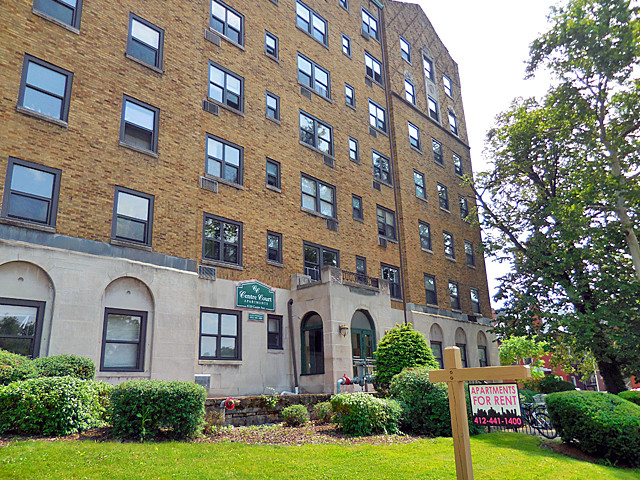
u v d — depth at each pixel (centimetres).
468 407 1205
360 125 2600
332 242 2197
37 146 1278
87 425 941
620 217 2053
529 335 2272
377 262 2441
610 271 2075
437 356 2623
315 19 2494
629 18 1802
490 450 987
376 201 2558
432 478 746
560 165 2422
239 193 1823
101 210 1371
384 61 2948
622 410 1050
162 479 674
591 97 2128
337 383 1686
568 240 2088
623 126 2017
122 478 666
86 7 1468
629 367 2180
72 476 656
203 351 1580
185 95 1681
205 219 1686
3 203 1192
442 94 3469
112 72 1486
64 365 1063
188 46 1736
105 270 1335
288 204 2022
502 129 2605
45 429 880
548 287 2200
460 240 3161
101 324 1306
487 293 3275
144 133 1538
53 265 1238
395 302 2489
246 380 1670
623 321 1936
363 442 1013
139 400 926
